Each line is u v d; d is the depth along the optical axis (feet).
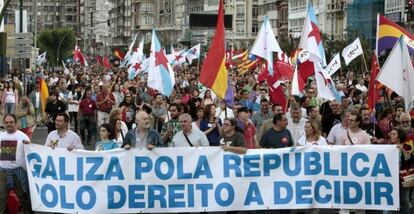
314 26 75.36
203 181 49.57
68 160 49.14
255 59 159.22
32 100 122.83
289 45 350.02
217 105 85.51
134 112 89.04
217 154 49.60
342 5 412.98
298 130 62.03
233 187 49.70
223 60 57.98
